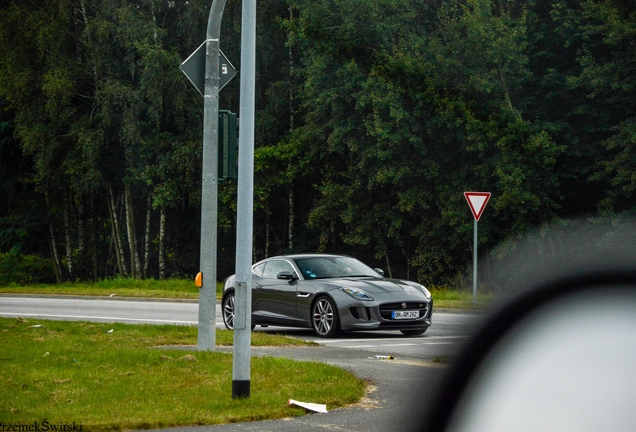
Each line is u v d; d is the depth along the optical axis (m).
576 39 33.00
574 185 33.09
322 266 15.38
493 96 32.62
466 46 32.75
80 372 8.73
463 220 32.50
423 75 32.84
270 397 7.17
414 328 13.98
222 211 40.31
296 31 35.91
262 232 46.19
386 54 33.69
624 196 29.52
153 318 18.47
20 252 47.75
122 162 42.53
